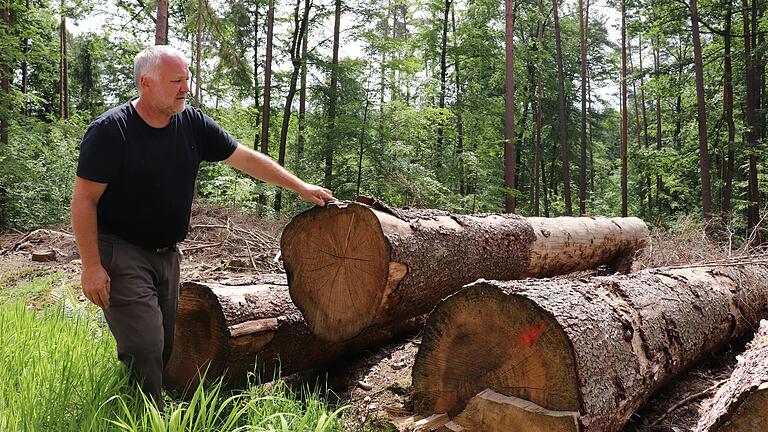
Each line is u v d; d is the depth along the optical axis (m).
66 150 14.45
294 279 3.24
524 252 4.22
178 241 2.91
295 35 15.82
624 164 17.95
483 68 18.92
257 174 3.10
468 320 2.49
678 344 2.98
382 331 3.76
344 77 14.05
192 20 14.44
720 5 14.81
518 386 2.35
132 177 2.58
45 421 2.41
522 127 21.98
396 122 14.16
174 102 2.59
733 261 4.77
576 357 2.19
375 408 3.01
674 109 22.72
